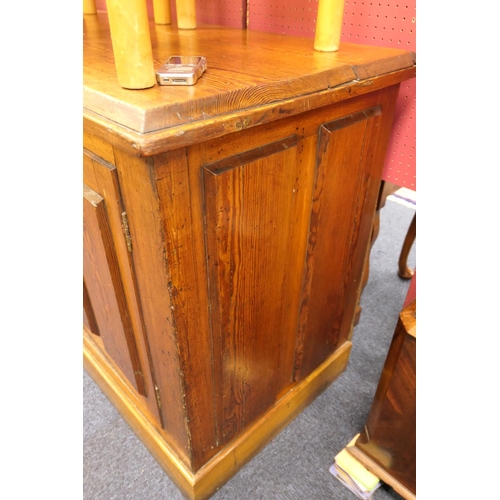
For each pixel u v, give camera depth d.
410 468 0.91
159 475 1.02
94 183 0.65
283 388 1.09
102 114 0.51
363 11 0.97
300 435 1.12
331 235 0.90
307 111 0.68
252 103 0.56
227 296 0.72
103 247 0.70
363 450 1.01
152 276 0.64
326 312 1.05
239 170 0.60
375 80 0.73
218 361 0.79
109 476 1.02
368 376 1.30
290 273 0.86
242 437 1.00
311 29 1.05
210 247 0.64
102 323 0.95
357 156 0.85
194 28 1.06
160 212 0.55
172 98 0.50
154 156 0.50
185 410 0.80
